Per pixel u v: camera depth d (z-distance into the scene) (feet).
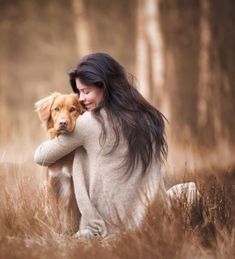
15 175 25.04
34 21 106.01
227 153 49.78
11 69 104.58
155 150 21.61
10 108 100.94
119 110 21.20
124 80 21.70
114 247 19.61
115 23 103.65
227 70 82.28
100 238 20.89
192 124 85.71
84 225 21.39
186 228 20.67
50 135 21.44
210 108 78.38
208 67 80.79
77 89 22.31
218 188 24.36
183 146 46.37
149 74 84.33
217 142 65.41
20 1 106.52
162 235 19.62
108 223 21.38
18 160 33.55
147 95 78.07
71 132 21.06
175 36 92.38
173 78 88.07
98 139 21.03
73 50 104.01
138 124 21.16
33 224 21.57
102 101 21.35
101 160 21.20
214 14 84.79
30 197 22.95
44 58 104.58
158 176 21.57
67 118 20.85
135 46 100.63
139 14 80.23
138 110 21.44
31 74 103.91
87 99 21.53
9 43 105.91
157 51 78.64
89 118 21.08
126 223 21.17
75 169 21.43
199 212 21.70
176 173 29.89
